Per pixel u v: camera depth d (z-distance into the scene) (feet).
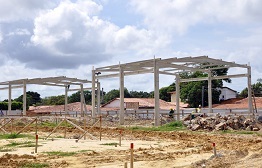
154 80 120.78
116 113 174.50
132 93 366.63
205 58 117.80
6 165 48.01
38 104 357.00
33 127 124.26
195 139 82.99
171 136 89.76
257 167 43.55
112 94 353.31
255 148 63.62
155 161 50.75
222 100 205.87
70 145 70.33
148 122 139.85
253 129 102.73
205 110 162.91
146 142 76.74
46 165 47.96
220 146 68.13
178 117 133.59
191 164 47.19
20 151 62.54
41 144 72.23
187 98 221.46
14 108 233.76
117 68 133.59
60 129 115.85
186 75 229.86
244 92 247.09
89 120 138.21
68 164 49.03
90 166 47.52
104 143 73.72
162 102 226.17
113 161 51.26
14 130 113.39
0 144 73.31
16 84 168.14
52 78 154.51
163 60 119.03
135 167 46.65
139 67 128.88
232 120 106.22
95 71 141.79
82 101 168.86
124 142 76.43
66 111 174.19
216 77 143.74
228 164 46.34
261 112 138.00
